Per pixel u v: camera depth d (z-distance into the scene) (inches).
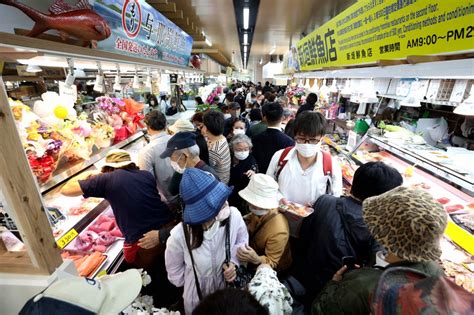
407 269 25.7
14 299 35.4
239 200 108.6
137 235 69.1
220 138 104.3
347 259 48.9
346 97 197.5
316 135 67.9
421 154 93.4
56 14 49.6
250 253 54.9
